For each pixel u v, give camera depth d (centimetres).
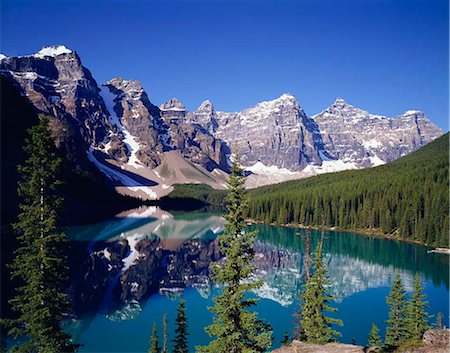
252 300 2669
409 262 11031
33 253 2903
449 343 2212
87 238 14600
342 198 18312
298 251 12862
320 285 3872
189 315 6694
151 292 8088
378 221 16712
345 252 12569
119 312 6788
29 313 2814
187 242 14825
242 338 2616
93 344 5388
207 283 8938
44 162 2944
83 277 8925
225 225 2659
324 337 3712
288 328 6053
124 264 10669
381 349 2378
